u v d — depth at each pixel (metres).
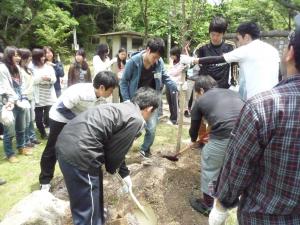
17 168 4.37
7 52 4.40
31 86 5.00
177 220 3.34
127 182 3.04
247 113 1.30
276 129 1.25
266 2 12.45
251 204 1.43
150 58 3.64
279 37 10.20
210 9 9.17
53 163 3.62
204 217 3.39
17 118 4.63
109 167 2.57
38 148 5.09
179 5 7.91
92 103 3.30
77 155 2.39
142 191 3.62
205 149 3.10
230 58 3.32
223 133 2.90
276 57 3.26
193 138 3.38
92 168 2.42
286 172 1.29
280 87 1.29
